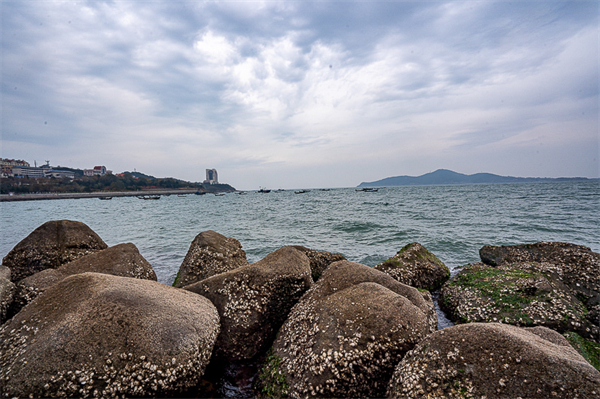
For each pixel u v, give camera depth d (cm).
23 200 11306
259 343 637
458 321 784
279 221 3262
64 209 6281
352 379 461
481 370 389
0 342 459
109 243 2080
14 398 392
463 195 7519
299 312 618
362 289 602
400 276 1013
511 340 404
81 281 557
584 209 3400
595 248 1681
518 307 739
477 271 981
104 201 10462
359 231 2428
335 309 558
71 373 411
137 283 594
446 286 954
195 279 994
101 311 480
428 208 4256
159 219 3703
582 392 337
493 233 2148
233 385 554
